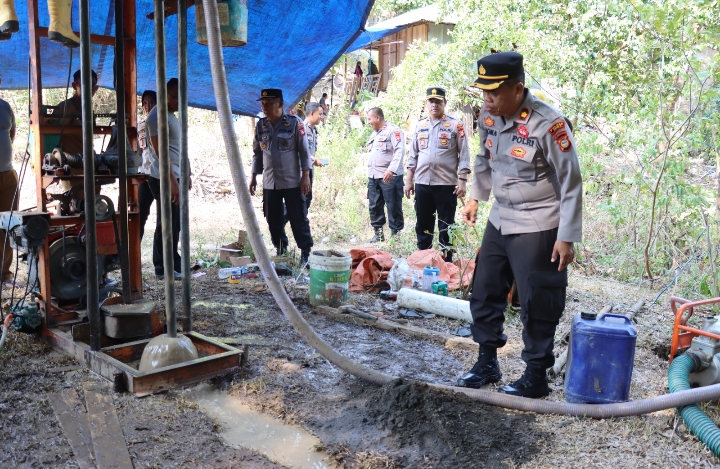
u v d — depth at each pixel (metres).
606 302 5.91
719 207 6.67
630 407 3.26
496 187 3.60
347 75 22.17
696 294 6.06
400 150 8.52
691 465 2.90
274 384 3.82
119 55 4.20
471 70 11.70
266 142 7.01
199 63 7.61
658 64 9.33
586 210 7.78
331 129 13.45
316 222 10.05
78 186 4.48
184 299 4.41
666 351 4.57
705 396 3.18
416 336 4.83
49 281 4.38
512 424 3.27
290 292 6.00
